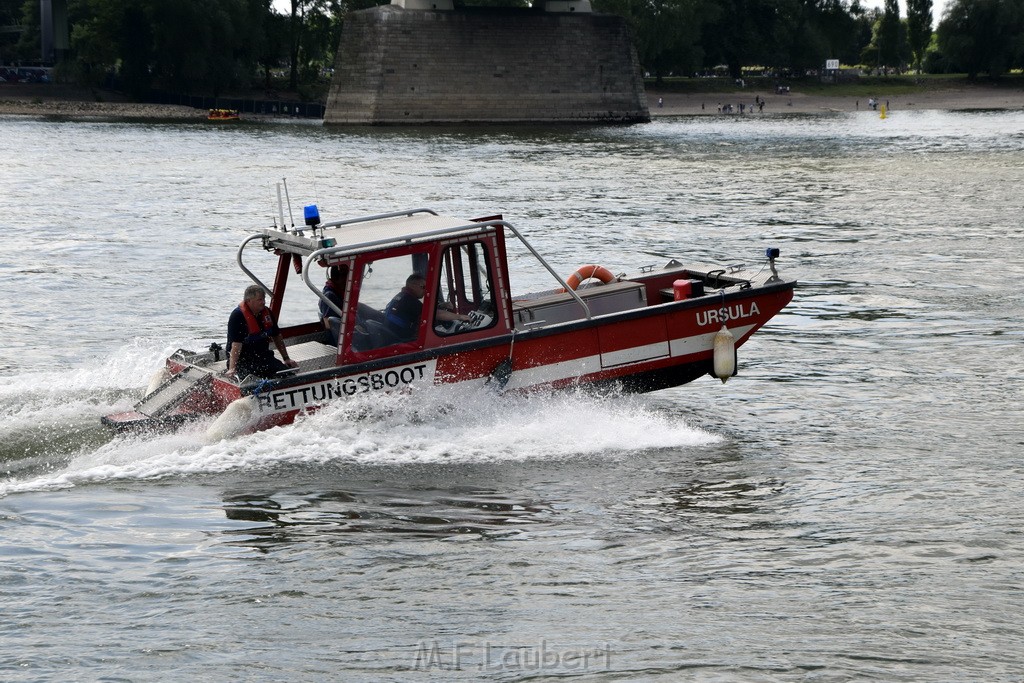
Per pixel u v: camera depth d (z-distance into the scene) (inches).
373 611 739.4
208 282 2154.3
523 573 799.7
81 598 752.3
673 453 1088.8
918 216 3324.3
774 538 870.4
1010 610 745.6
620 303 1218.0
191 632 707.4
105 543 840.9
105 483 970.1
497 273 1112.8
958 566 818.2
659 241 2795.3
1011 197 3887.8
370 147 7573.8
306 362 1077.8
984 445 1131.3
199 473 993.5
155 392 1108.5
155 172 5270.7
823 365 1501.0
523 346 1116.5
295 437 1042.7
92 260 2427.4
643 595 765.3
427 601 754.2
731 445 1125.7
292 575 791.1
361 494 951.0
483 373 1106.1
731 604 752.3
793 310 1883.6
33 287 2062.0
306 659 674.2
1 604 740.7
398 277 1065.5
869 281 2155.5
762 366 1497.3
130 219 3312.0
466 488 970.7
